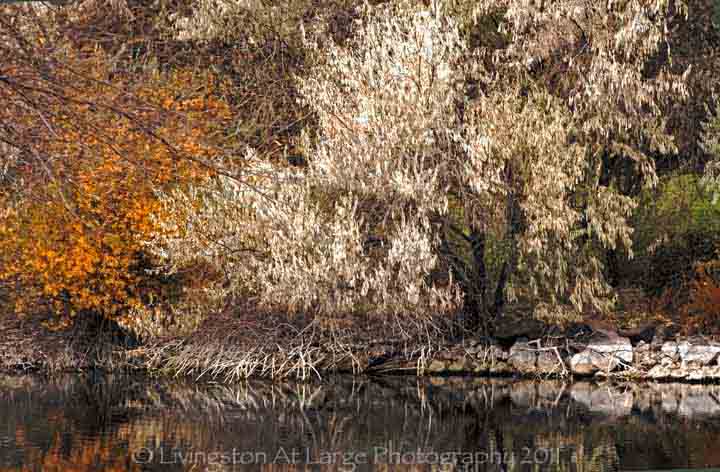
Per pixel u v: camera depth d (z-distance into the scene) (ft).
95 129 43.16
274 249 62.75
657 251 78.74
